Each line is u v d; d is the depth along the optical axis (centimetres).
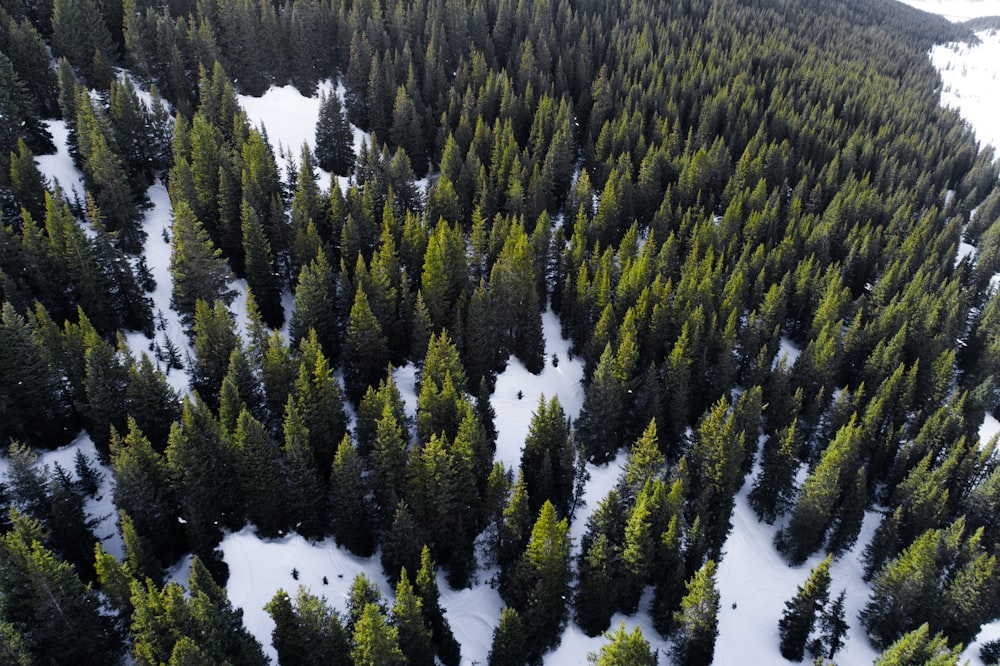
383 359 6594
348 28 11856
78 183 8144
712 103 12762
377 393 5788
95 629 4034
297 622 4141
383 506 5509
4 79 7856
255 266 7006
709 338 7550
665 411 6931
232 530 5350
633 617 5662
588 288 7831
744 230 9906
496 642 4728
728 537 6525
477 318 6725
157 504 4766
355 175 10125
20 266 6284
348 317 7062
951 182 16000
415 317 6819
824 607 6141
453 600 5434
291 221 7788
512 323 7469
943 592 5766
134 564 4241
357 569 5412
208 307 6306
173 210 7206
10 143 7719
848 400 7362
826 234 10012
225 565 5116
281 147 9488
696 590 4859
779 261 9388
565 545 4925
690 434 7200
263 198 7775
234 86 10888
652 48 15362
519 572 5009
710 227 9269
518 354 7769
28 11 10125
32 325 5556
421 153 10519
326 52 11869
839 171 12900
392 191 8781
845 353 8319
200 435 5078
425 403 5791
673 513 5431
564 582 5006
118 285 6575
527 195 9525
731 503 6078
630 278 7819
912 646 4781
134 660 4294
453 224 8869
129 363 5481
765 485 6681
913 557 5597
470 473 5412
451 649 4844
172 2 11706
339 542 5466
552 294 8719
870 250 10356
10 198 7069
